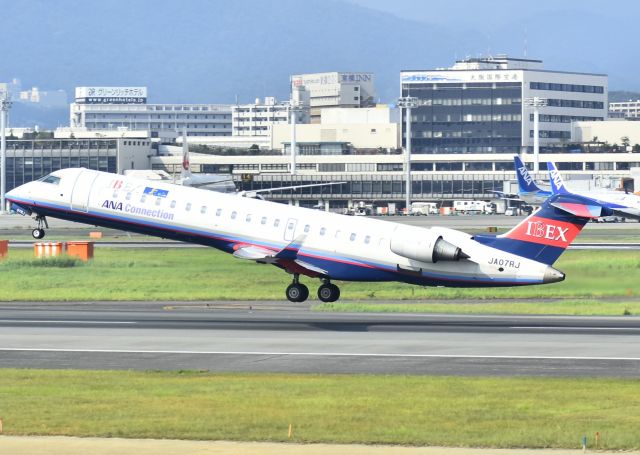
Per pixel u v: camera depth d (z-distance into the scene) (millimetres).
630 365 134500
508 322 177875
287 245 195750
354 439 93438
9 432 95750
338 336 160250
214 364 136125
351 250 191750
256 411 105562
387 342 154250
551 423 100562
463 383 121438
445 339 157125
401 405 108750
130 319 181625
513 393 115500
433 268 188375
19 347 149500
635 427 98625
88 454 87000
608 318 184125
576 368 132500
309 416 103188
